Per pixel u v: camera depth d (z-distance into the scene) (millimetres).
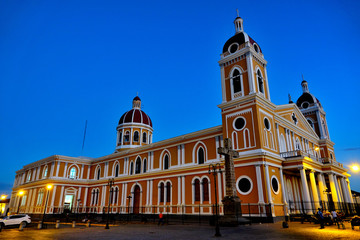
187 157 36750
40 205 50438
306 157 29594
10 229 25234
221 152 23500
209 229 20438
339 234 15422
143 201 40500
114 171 49000
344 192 37156
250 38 34031
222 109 32406
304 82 51062
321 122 46344
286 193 31078
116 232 20188
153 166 41406
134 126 55719
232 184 23578
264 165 26922
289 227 20266
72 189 51219
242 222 22234
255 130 28578
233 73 32938
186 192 34750
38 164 57844
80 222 35875
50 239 16250
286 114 36750
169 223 28422
